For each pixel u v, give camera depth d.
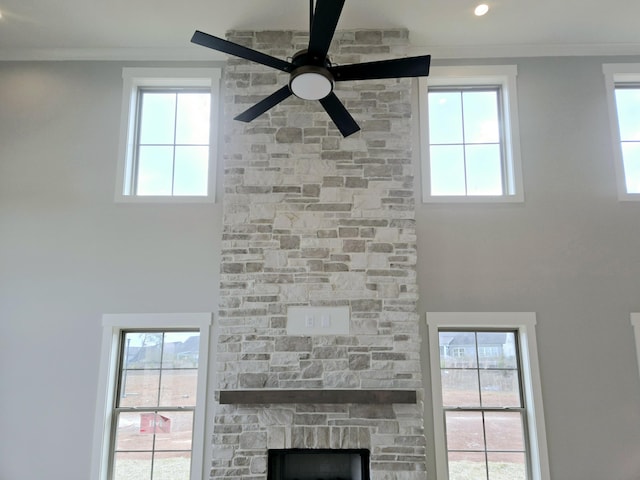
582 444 3.98
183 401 4.17
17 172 4.48
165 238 4.36
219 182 4.47
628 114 4.66
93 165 4.50
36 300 4.25
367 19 4.30
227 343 3.99
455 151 4.63
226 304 4.05
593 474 3.93
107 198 4.43
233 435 3.82
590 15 4.23
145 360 4.25
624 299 4.24
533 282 4.27
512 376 4.21
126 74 4.63
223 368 3.95
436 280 4.27
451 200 4.41
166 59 4.65
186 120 4.69
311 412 3.86
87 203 4.43
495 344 4.27
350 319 4.03
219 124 4.58
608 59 4.62
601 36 4.50
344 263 4.12
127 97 4.62
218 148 4.54
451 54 4.63
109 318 4.21
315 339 4.00
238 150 4.32
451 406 4.15
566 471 3.93
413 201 4.24
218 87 4.63
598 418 4.03
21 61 4.63
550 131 4.54
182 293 4.26
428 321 4.19
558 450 3.96
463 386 4.18
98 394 4.07
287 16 4.26
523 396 4.16
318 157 4.30
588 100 4.59
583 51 4.62
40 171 4.48
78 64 4.64
